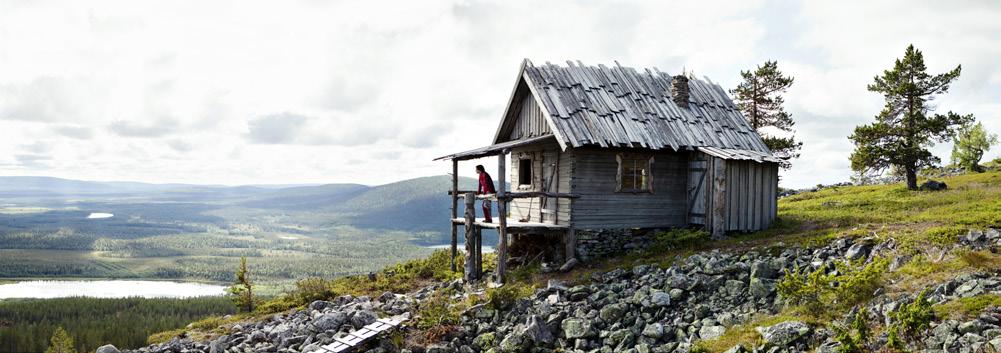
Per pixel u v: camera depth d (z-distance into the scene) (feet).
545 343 44.68
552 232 67.10
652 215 70.38
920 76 102.47
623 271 56.75
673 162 71.77
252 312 65.00
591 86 73.10
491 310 51.29
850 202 89.45
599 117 68.49
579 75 74.08
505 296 52.21
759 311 41.98
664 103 76.02
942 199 79.56
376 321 51.03
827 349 31.89
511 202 81.10
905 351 29.55
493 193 66.54
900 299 35.94
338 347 45.52
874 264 39.78
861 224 61.16
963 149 137.08
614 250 69.26
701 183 69.97
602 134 65.82
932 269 40.81
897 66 103.60
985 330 29.60
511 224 67.92
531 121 75.10
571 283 56.80
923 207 75.31
